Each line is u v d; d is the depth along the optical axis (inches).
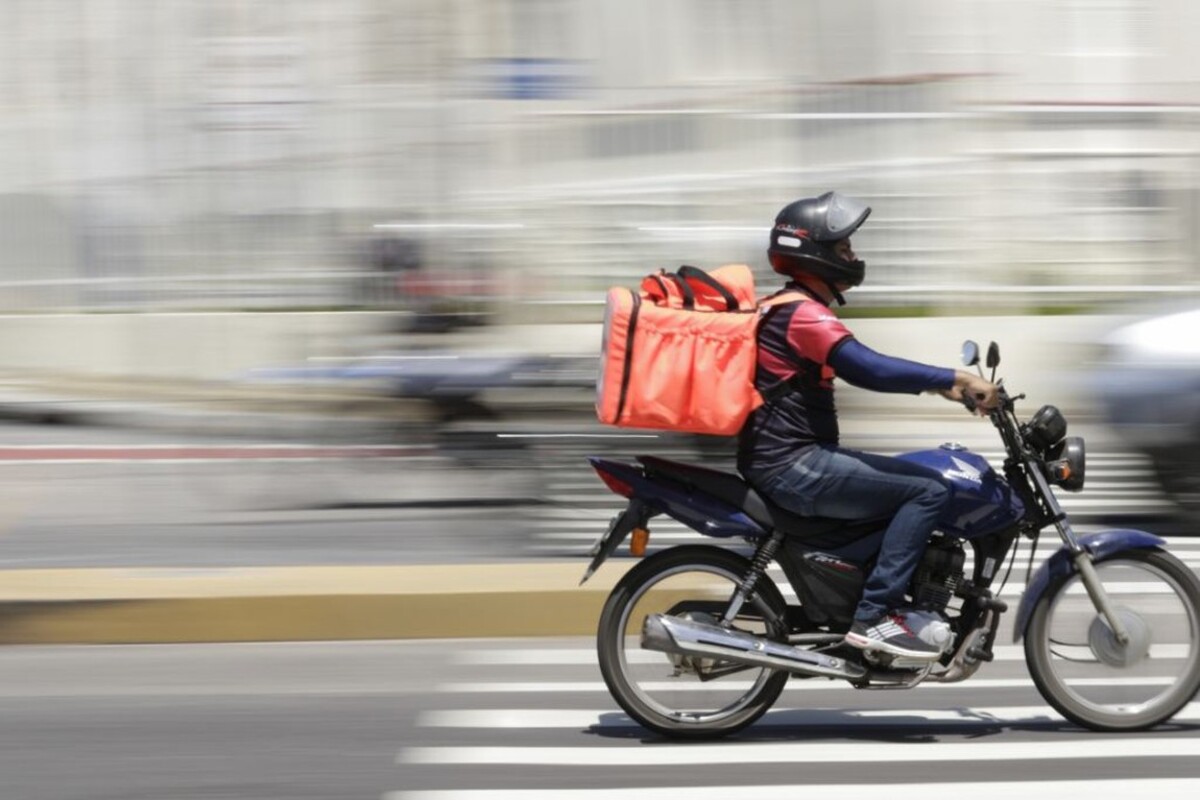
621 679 446.3
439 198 1449.3
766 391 430.6
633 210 1413.6
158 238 1476.4
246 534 806.5
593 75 1460.4
